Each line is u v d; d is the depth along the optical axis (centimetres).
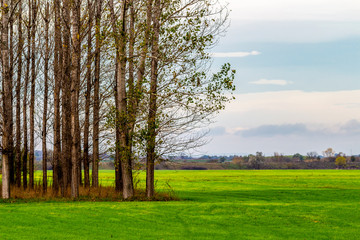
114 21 3238
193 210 2647
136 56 3158
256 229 2109
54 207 2595
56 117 3509
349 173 14638
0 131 3203
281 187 6397
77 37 3266
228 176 11581
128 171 3309
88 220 2167
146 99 3123
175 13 3164
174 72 3075
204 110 3027
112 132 3481
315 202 3550
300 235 1980
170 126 3108
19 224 1991
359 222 2334
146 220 2250
